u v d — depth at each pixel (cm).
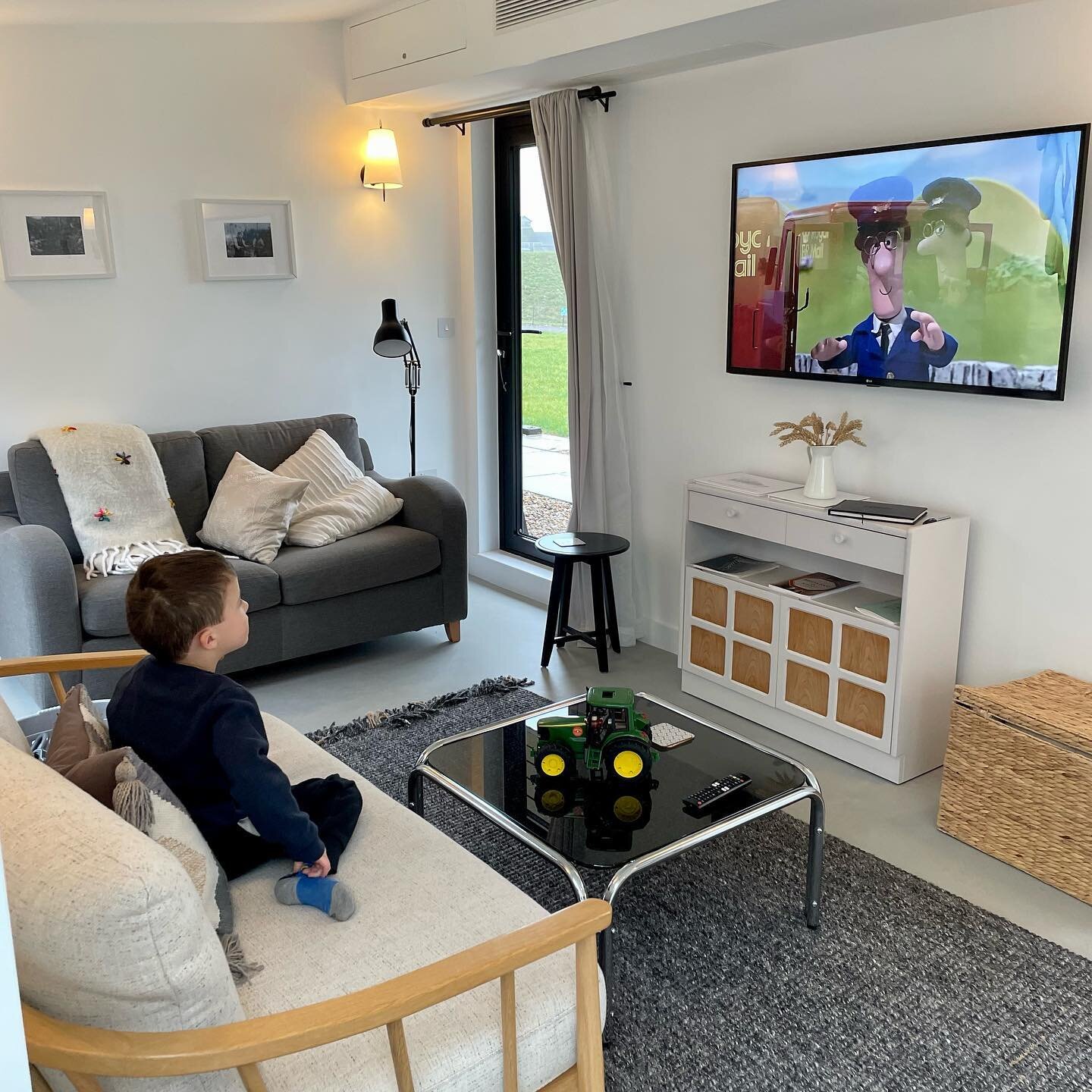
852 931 239
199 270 429
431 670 398
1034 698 267
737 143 356
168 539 382
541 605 475
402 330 438
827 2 270
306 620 380
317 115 445
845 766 320
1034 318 276
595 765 237
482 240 487
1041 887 257
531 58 347
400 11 404
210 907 158
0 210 385
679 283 387
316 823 200
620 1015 212
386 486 438
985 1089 193
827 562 352
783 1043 204
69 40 388
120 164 406
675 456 404
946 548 298
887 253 307
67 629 327
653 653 418
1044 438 287
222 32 418
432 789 306
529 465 504
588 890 254
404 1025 151
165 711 176
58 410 409
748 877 260
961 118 293
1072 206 263
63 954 116
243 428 428
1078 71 266
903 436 323
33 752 223
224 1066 120
